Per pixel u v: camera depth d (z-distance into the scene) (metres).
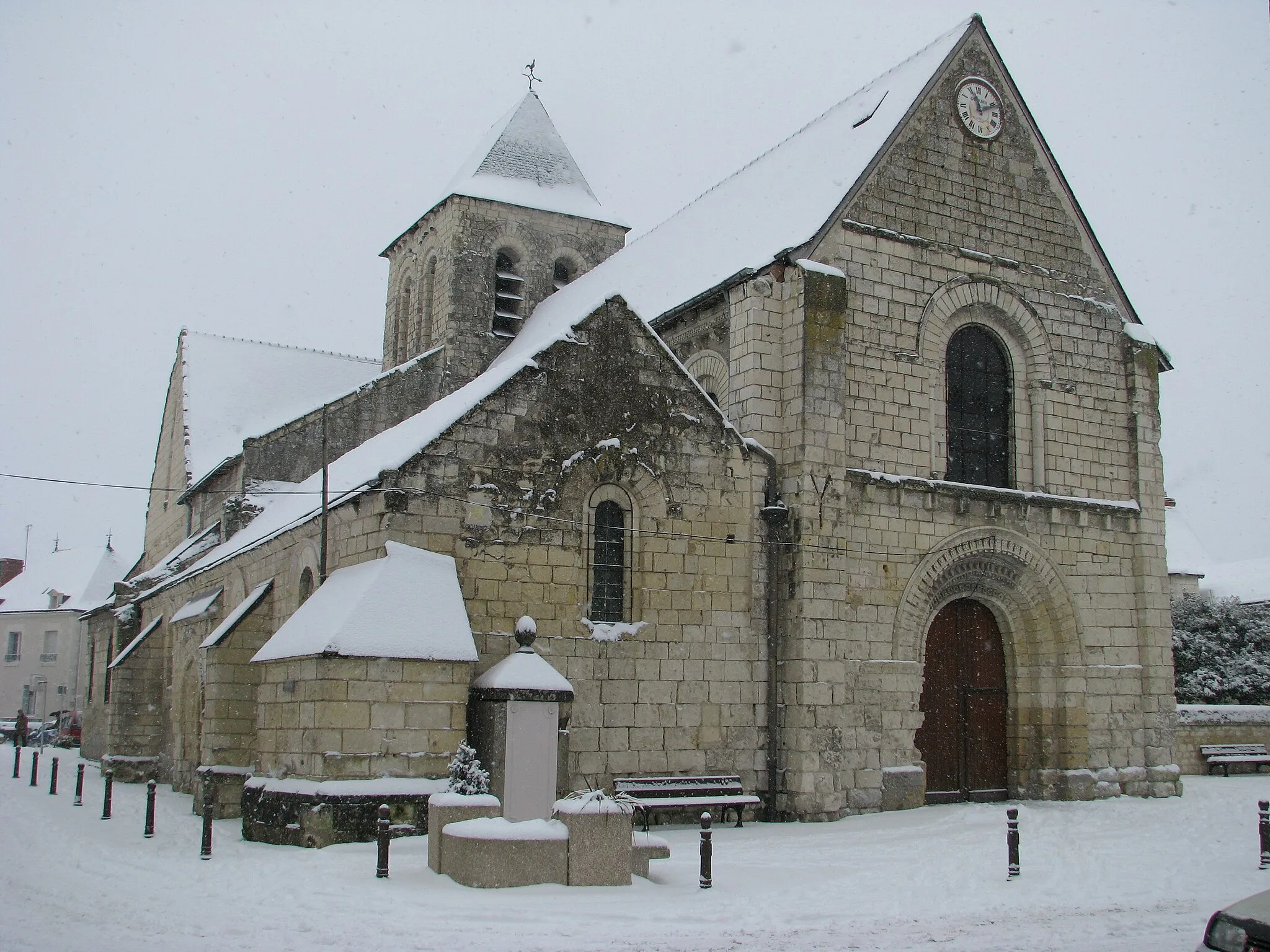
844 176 24.50
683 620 21.30
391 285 42.38
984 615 25.61
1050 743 24.94
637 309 27.77
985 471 25.42
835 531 22.34
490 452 19.72
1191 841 18.61
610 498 21.22
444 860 13.91
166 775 30.73
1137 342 27.34
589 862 13.70
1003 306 25.67
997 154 26.12
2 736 55.62
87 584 69.56
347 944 10.69
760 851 17.38
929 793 23.95
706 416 22.03
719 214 29.97
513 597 19.59
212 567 27.33
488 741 17.42
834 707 21.75
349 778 16.83
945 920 12.55
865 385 23.50
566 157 39.56
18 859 16.08
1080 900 13.80
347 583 18.59
